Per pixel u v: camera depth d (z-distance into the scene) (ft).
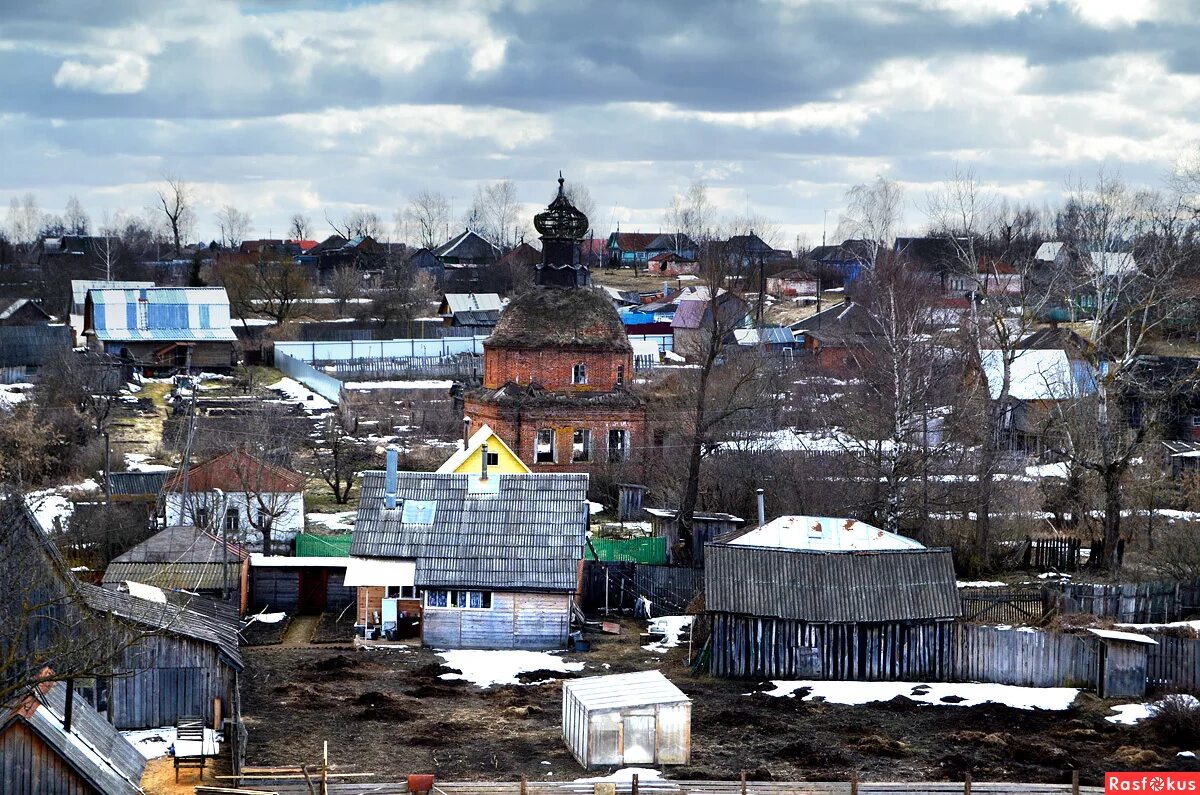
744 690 385.09
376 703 363.35
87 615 299.38
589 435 634.43
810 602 397.19
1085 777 309.83
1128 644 374.43
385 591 441.27
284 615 468.75
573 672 403.95
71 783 261.03
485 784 285.64
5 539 303.27
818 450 591.37
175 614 348.79
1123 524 555.69
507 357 640.17
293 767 306.14
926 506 531.09
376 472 465.06
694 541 514.68
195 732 309.83
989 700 374.84
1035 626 428.15
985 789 288.51
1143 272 622.54
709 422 542.16
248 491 526.16
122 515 514.27
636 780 279.49
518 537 445.78
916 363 586.04
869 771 313.53
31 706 265.34
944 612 396.78
